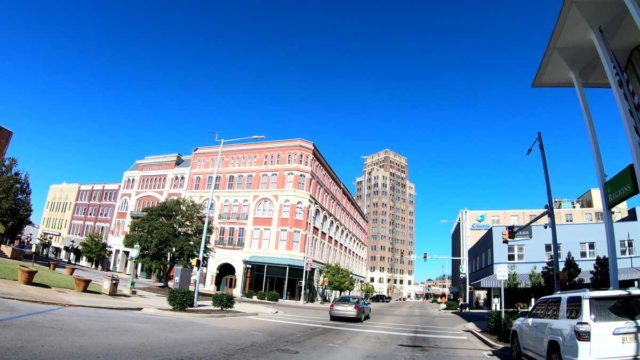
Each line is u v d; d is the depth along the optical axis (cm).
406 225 16350
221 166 5675
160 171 6194
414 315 3500
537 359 941
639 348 721
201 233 3566
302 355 1058
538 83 1764
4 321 1027
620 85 1251
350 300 2350
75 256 6806
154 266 3300
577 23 1420
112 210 6825
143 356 836
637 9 1039
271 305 3478
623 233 3434
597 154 1459
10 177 3688
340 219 6788
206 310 2062
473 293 5694
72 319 1216
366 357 1109
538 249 3822
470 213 8119
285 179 5169
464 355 1246
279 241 4991
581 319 755
